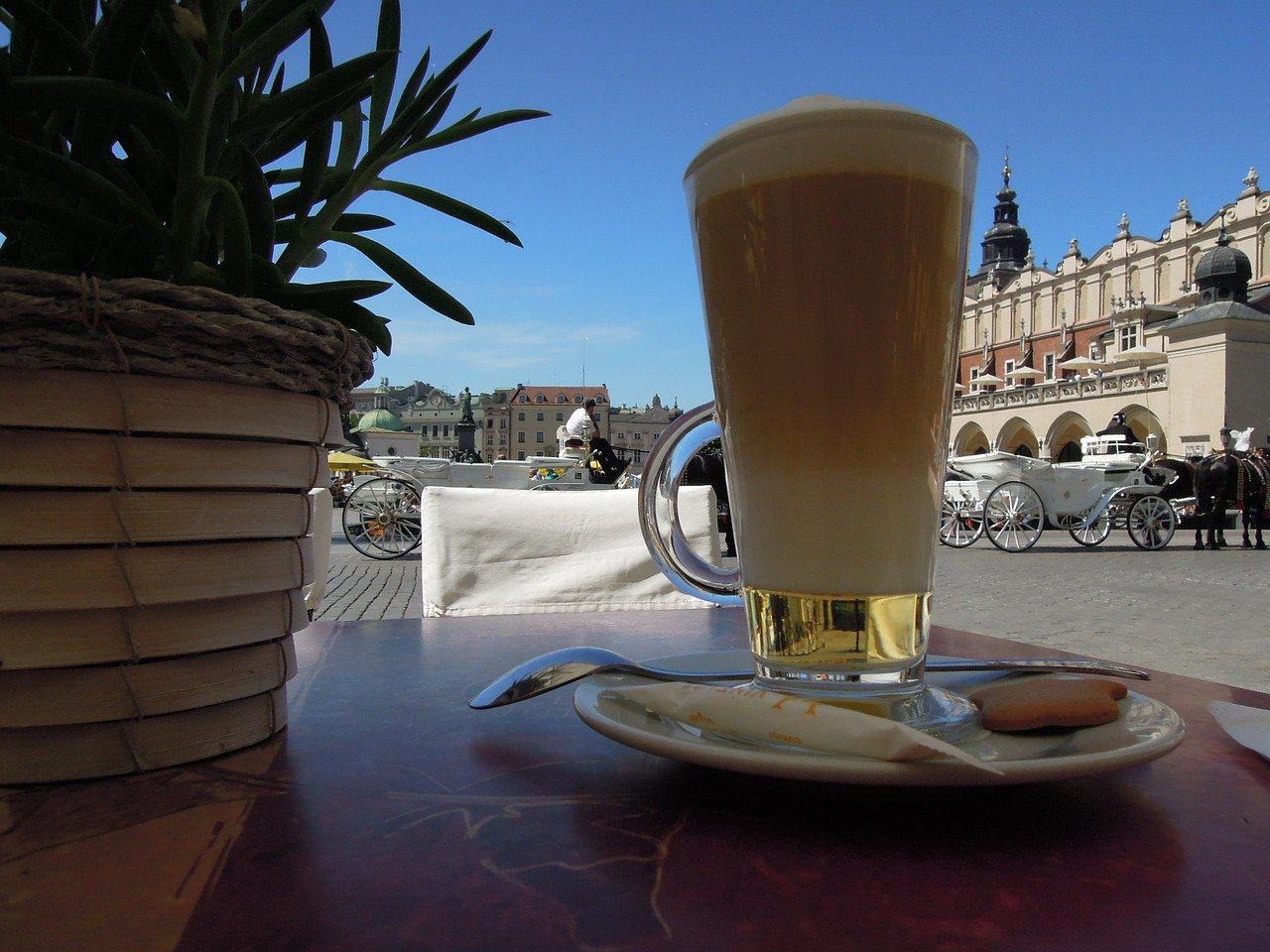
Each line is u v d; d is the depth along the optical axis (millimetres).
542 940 239
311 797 359
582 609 1488
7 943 234
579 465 10617
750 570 410
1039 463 9898
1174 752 426
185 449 390
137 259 436
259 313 398
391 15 533
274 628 435
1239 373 23469
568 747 434
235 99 502
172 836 315
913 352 383
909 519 392
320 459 462
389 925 247
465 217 542
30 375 362
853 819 331
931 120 381
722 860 293
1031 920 249
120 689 383
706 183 410
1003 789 337
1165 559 8859
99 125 430
